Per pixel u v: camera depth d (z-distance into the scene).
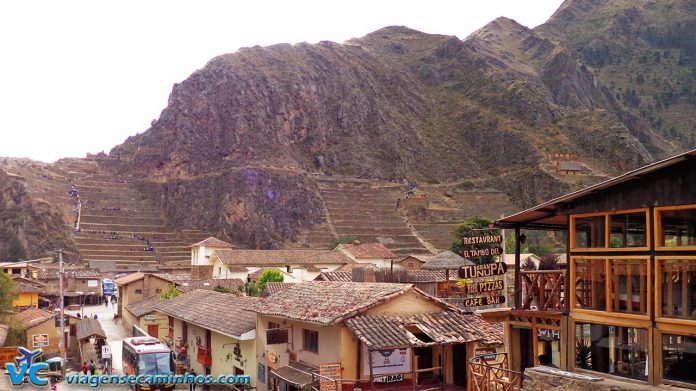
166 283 84.75
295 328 33.00
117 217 196.38
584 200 21.92
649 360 19.17
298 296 35.53
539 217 24.48
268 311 34.59
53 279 111.25
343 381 27.41
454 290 52.56
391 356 29.31
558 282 24.11
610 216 21.11
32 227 173.75
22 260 163.38
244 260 109.75
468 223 111.62
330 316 28.80
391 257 117.56
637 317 19.59
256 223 194.50
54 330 62.75
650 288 19.38
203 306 47.66
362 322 28.20
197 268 112.94
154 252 176.12
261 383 36.59
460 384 29.98
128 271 147.62
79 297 113.38
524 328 25.66
